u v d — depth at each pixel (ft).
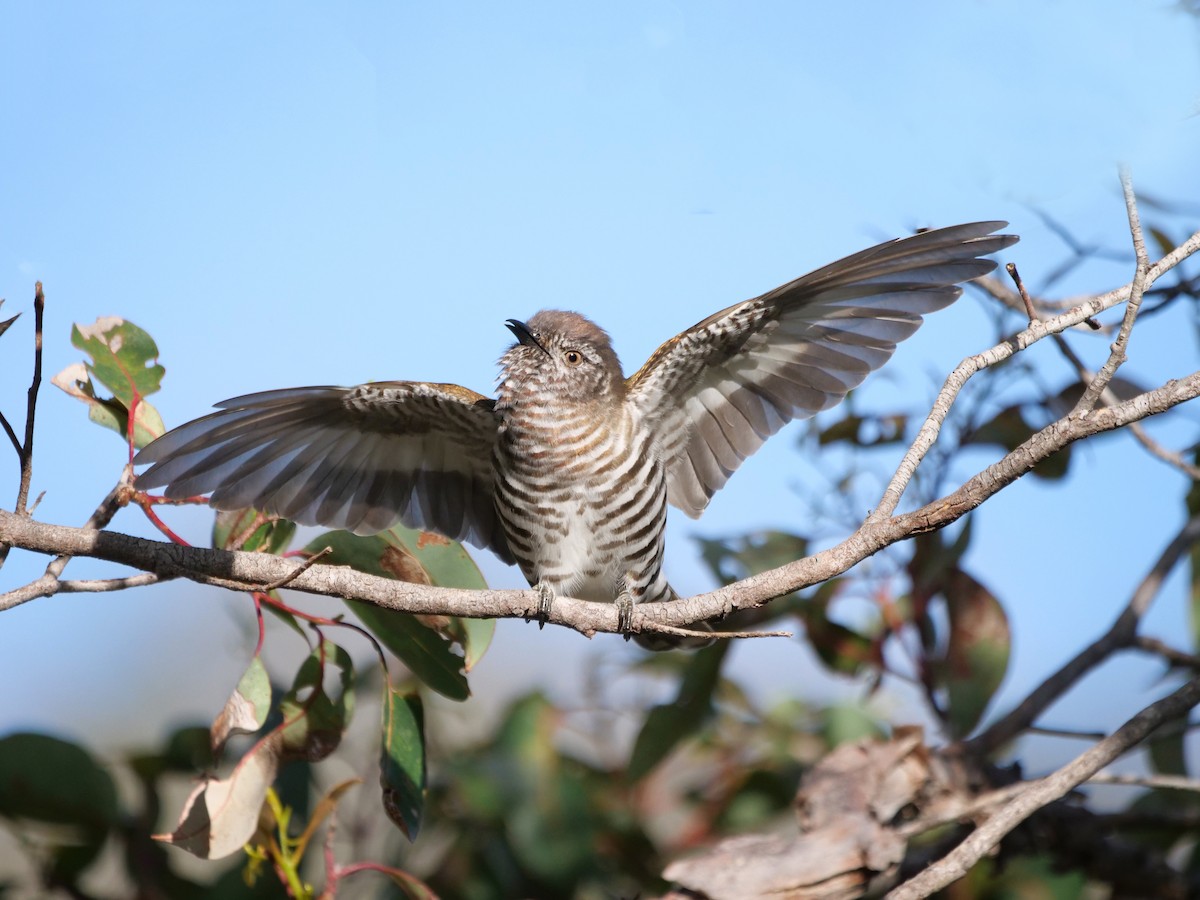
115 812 33.65
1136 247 23.95
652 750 35.17
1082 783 25.95
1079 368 34.94
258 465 33.37
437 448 36.70
